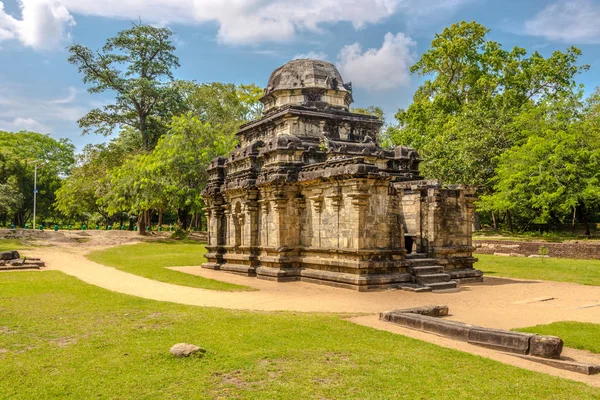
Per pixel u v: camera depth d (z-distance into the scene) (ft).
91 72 220.43
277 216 84.89
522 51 197.36
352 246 73.36
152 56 232.73
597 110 184.75
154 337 41.98
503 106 176.24
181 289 72.74
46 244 156.46
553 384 31.14
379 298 64.69
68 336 42.78
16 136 299.17
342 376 32.27
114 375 32.53
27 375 32.68
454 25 199.00
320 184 80.53
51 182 270.26
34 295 64.85
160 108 232.73
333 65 111.14
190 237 195.21
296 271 83.71
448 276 76.95
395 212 76.43
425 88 212.02
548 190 144.36
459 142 168.14
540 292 71.41
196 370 33.42
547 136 150.10
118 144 239.50
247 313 52.08
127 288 73.10
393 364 34.60
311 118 100.78
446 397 28.96
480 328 40.70
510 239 151.53
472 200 87.04
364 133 107.14
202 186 182.91
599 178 146.41
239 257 94.53
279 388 30.27
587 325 47.62
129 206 187.93
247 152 96.12
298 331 43.65
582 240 141.90
